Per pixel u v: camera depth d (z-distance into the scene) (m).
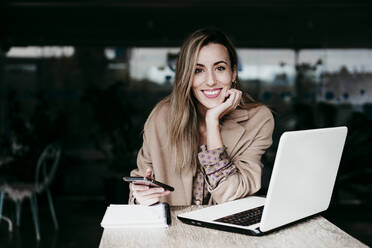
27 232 4.21
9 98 6.20
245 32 6.43
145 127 1.73
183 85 1.58
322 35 6.40
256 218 1.21
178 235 1.10
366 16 6.33
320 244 1.03
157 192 1.36
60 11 6.32
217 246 1.02
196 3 6.35
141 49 6.40
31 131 5.94
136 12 6.36
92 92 5.44
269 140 1.67
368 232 4.27
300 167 1.13
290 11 6.38
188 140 1.61
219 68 1.56
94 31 6.38
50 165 4.76
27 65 6.33
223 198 1.45
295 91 6.41
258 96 6.43
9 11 6.25
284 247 1.01
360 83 6.37
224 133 1.65
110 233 1.12
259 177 1.53
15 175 4.37
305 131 1.11
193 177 1.64
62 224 4.59
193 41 1.55
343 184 5.39
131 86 6.39
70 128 6.33
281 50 6.43
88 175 6.36
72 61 6.38
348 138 5.30
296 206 1.16
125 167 5.40
